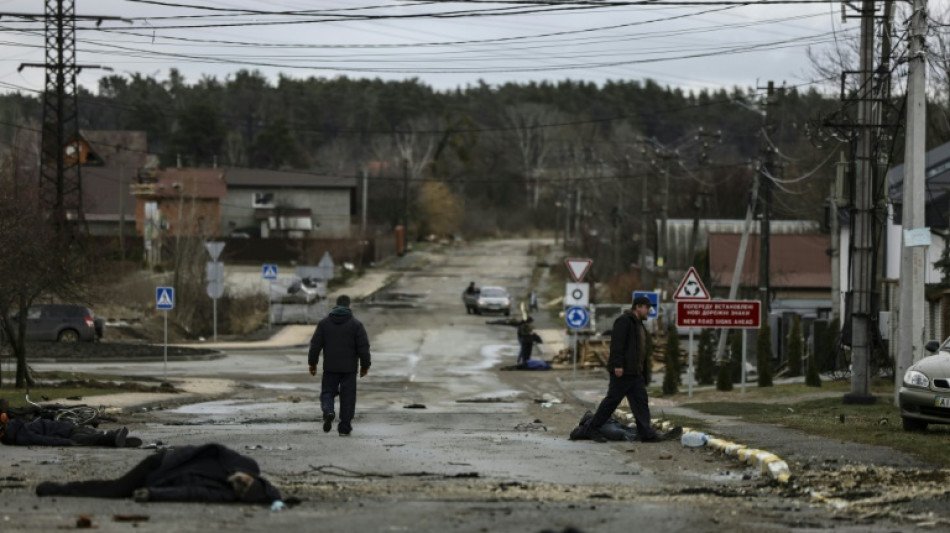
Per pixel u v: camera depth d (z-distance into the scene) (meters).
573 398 63.78
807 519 20.81
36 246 58.00
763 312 82.50
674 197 192.62
